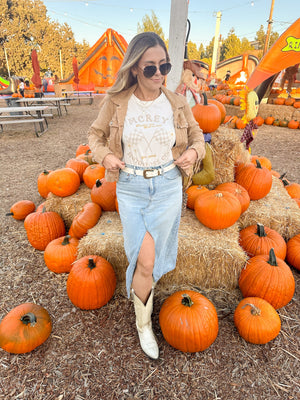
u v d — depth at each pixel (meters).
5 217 4.12
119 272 2.75
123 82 1.63
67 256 2.86
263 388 1.89
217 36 25.42
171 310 2.12
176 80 3.26
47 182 3.55
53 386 1.91
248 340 2.18
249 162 3.71
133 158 1.74
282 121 11.57
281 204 3.46
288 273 2.42
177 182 1.89
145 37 1.52
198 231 2.82
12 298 2.63
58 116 14.38
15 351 2.07
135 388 1.90
